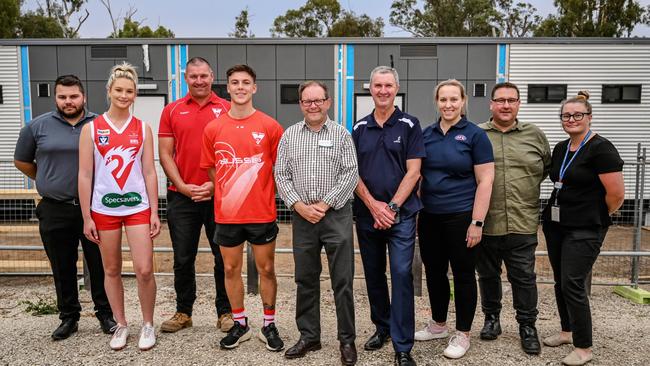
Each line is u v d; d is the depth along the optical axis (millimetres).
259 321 4277
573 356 3357
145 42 9859
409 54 9977
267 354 3512
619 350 3615
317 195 3266
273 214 3518
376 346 3557
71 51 9945
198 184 3793
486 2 32500
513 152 3607
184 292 3965
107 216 3475
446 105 3357
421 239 3584
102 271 3861
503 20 34344
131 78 3486
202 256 6980
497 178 3596
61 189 3643
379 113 3354
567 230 3404
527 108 10164
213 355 3496
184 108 3816
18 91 10008
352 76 9938
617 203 3283
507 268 3672
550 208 3500
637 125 10211
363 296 5078
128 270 5984
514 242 3590
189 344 3680
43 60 9961
